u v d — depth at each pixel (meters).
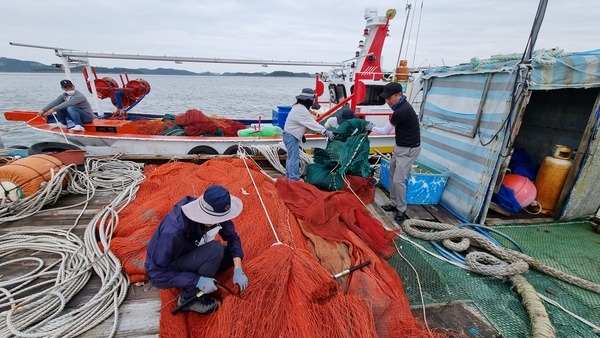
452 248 3.31
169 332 1.91
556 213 4.18
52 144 4.85
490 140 3.76
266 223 3.01
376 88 7.20
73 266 2.59
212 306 2.02
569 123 4.59
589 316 2.55
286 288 2.14
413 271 3.02
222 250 2.07
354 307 1.99
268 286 2.11
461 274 3.00
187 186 3.74
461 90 4.30
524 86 3.34
